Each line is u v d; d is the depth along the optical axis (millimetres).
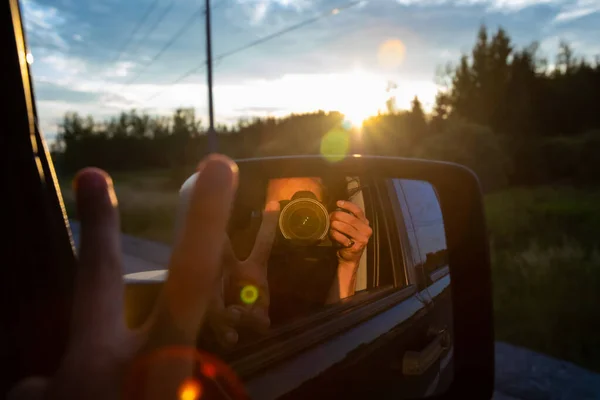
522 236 16500
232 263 1650
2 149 878
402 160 2477
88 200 622
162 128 63031
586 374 5422
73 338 604
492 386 2199
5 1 866
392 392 2119
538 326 7129
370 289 2416
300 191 2184
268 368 1499
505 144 39938
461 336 2285
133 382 597
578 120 49438
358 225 2160
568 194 30500
